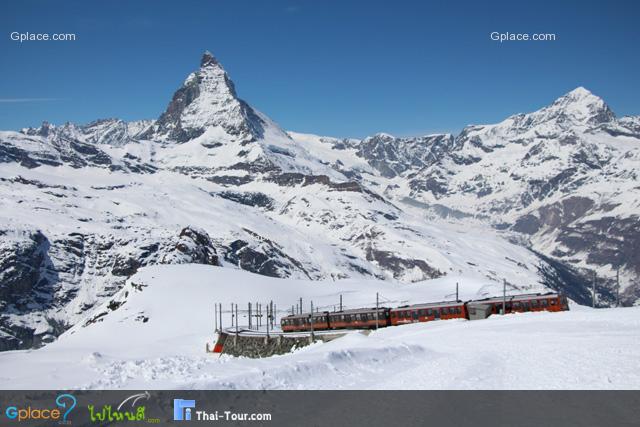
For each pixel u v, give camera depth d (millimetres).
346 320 119000
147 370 34812
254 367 34375
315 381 32562
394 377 34406
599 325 65000
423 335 75625
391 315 112250
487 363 39250
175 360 40406
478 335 65812
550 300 99188
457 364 38969
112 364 38062
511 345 51438
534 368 35844
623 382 30188
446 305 105062
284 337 101000
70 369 37531
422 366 39188
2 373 47969
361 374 35750
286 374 32812
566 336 56750
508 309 103250
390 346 45875
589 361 37656
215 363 38344
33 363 84562
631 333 55219
